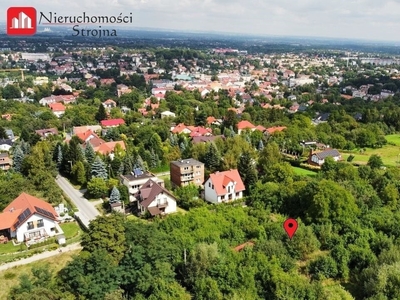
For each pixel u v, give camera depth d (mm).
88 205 95562
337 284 61094
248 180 102875
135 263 58281
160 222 73625
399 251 61969
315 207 74938
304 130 160375
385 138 168500
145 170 114188
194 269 57906
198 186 104125
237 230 71750
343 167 104250
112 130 155250
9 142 148625
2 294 60781
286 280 54500
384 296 52531
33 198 83750
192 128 166250
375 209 79438
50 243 75500
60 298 53094
